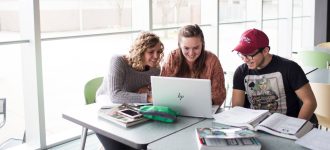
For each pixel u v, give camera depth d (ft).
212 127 5.71
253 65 6.69
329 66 12.16
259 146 4.72
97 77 9.25
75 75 11.58
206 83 5.91
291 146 4.91
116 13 12.36
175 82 6.11
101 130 5.71
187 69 7.63
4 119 9.25
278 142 5.05
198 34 7.10
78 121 6.19
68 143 10.78
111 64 7.80
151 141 5.16
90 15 11.50
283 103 6.85
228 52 16.51
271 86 6.84
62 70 11.28
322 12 23.20
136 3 12.83
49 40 10.43
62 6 10.62
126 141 5.27
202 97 6.04
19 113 10.35
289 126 5.47
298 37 23.59
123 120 5.87
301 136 5.17
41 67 9.84
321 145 4.82
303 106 6.56
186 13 14.84
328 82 9.19
